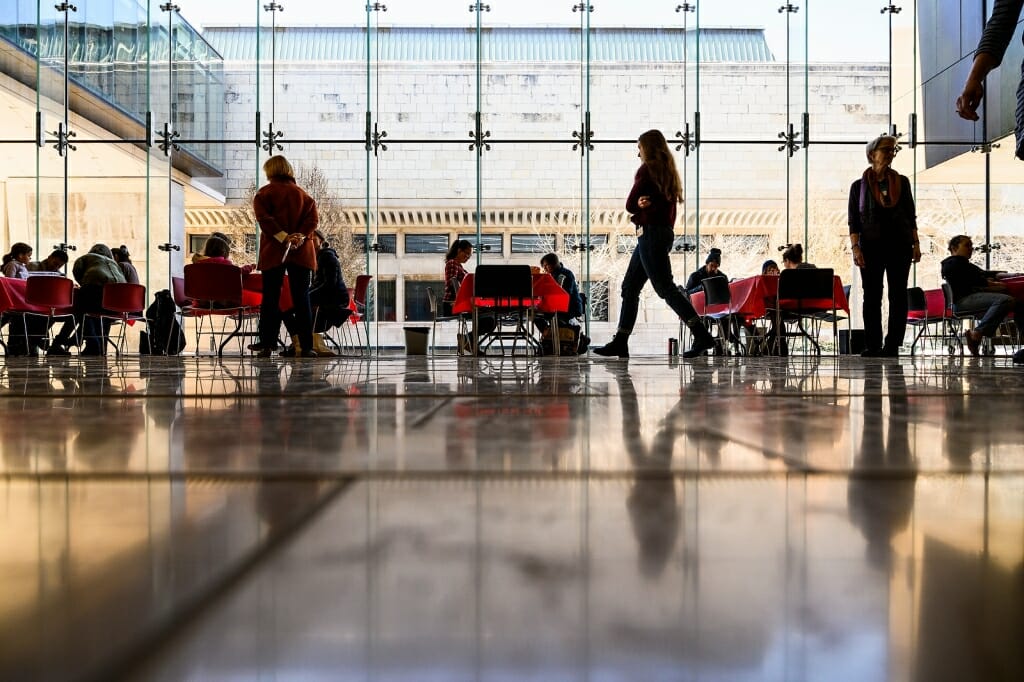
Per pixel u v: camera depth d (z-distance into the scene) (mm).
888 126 10148
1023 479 567
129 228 10211
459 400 1428
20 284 7148
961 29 9906
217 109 10477
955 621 267
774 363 3793
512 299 6496
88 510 450
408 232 10422
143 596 288
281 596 290
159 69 10383
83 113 10180
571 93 10562
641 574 320
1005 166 9852
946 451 733
